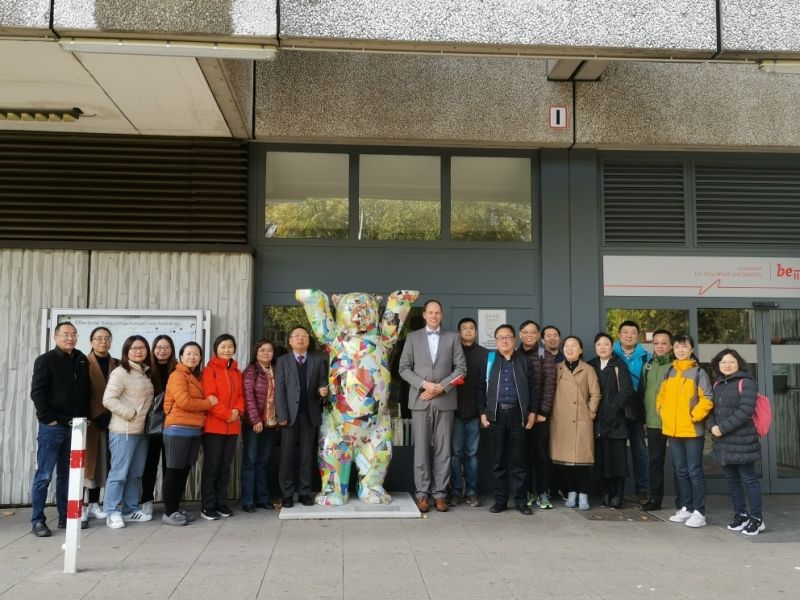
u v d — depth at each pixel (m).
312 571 5.20
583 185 8.61
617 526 6.71
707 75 8.62
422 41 6.02
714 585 4.99
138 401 6.60
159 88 6.86
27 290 7.66
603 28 6.18
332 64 8.28
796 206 8.75
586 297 8.48
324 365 7.34
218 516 6.86
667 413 6.94
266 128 8.15
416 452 7.27
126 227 8.07
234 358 7.80
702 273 8.64
